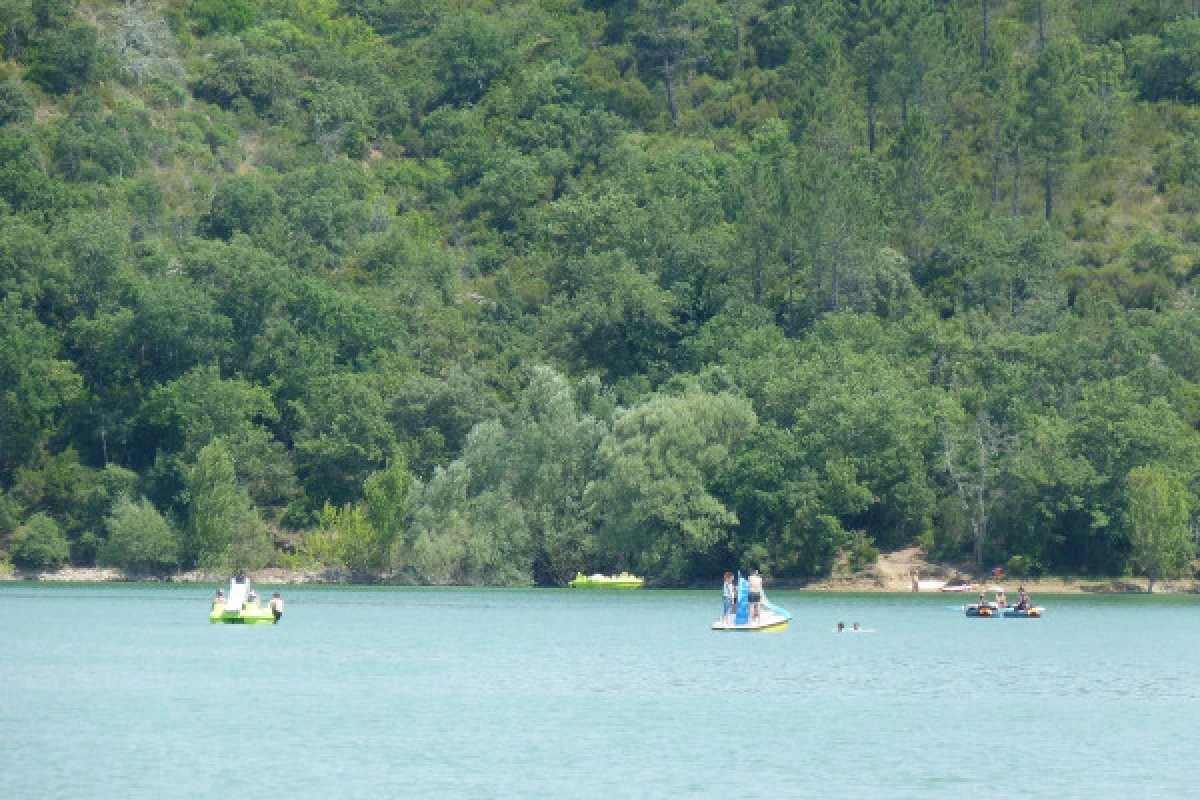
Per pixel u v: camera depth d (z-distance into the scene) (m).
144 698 197.75
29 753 159.00
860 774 150.12
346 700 196.12
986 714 185.75
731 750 161.62
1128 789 144.00
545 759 156.25
